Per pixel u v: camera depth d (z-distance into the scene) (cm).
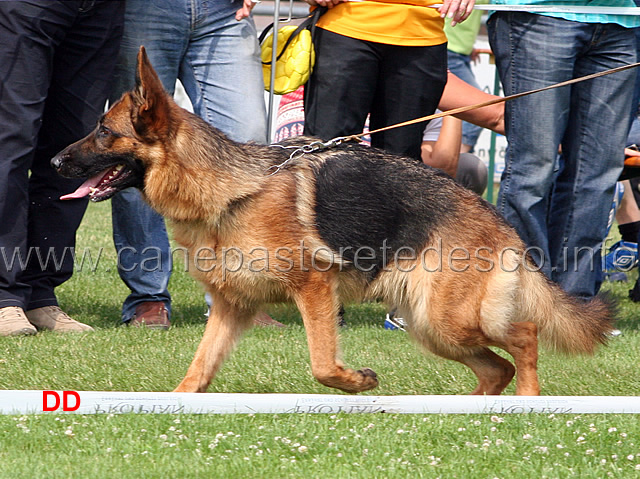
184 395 581
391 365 793
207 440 536
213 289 677
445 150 1179
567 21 882
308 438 548
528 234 938
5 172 837
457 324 674
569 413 602
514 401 600
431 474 486
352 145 698
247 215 640
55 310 924
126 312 962
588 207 957
